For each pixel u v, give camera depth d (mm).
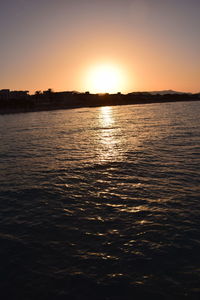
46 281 7625
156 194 14188
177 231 10172
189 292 6941
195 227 10438
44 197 14625
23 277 7859
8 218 12117
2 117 135250
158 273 7766
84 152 28469
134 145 31688
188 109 118312
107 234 10164
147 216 11594
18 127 68625
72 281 7570
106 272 7898
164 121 63844
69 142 37219
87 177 18266
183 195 13836
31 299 6938
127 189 15258
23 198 14625
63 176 18797
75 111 173125
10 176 19391
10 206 13562
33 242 9844
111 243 9500
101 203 13352
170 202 13000
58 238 10047
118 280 7527
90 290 7180
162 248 9062
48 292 7168
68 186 16406
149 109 145750
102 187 15891
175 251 8844
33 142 38656
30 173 20078
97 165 21766
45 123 78625
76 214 12164
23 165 23031
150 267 8055
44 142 38188
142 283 7371
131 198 13797
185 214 11617
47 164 23031
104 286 7301
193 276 7559
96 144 34312
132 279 7551
